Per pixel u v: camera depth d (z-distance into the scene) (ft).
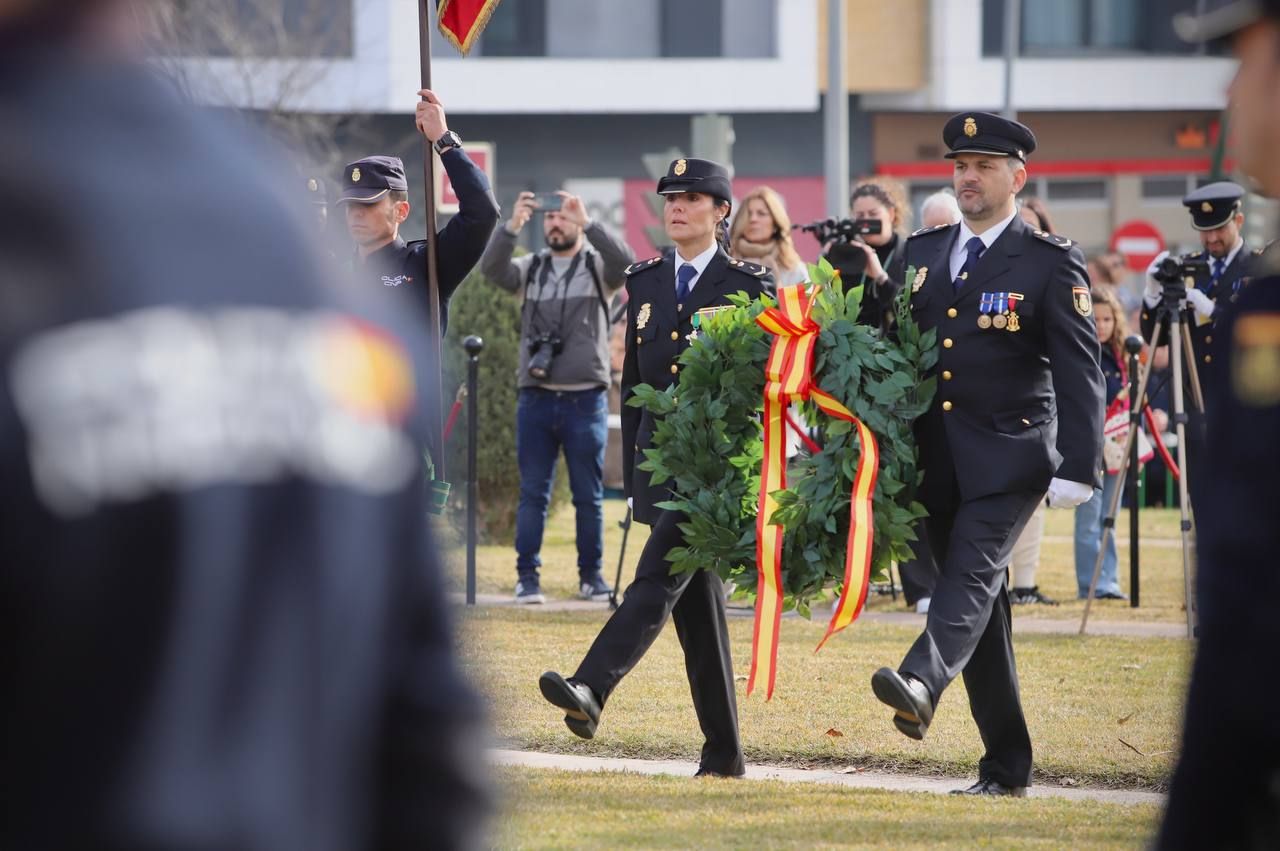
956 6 292.61
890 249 91.09
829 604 104.99
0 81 12.26
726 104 288.51
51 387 11.56
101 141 12.23
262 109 216.74
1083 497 57.88
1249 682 20.72
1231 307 21.89
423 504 13.51
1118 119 306.76
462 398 130.11
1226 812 21.45
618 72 285.64
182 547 11.60
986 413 58.54
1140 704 72.28
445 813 14.12
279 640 11.84
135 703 11.46
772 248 95.86
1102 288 108.99
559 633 89.30
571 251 104.01
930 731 68.39
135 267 11.91
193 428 11.76
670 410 62.13
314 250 12.91
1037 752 63.67
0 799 11.53
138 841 11.28
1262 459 20.81
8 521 11.45
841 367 59.26
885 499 58.65
